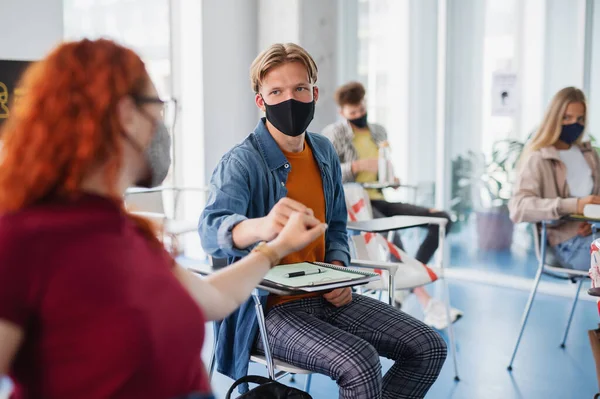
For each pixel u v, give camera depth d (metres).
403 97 5.25
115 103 0.96
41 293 0.91
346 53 5.55
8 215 0.93
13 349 0.90
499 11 4.74
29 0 4.26
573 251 3.25
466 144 5.00
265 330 1.94
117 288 0.93
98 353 0.92
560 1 4.45
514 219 3.35
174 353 0.99
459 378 3.15
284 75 2.03
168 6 5.48
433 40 5.04
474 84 4.91
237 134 5.55
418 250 4.15
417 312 4.22
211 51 5.32
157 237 1.14
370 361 1.85
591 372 3.21
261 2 5.52
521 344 3.62
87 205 0.97
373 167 4.16
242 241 1.62
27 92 0.97
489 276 4.92
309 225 1.36
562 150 3.59
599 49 4.33
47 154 0.93
